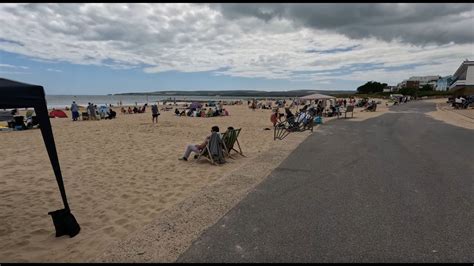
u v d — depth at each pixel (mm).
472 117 23906
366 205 4738
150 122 20969
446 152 9266
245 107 46062
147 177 6793
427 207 4641
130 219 4508
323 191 5449
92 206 5078
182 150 10133
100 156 9156
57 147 10734
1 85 3535
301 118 16156
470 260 3154
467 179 6195
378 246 3445
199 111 27062
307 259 3184
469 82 40219
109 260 3227
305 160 8125
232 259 3189
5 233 4113
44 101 3850
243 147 10547
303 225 4012
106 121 21891
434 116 25547
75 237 3943
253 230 3875
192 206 4738
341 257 3219
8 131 15688
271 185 5832
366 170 7000
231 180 6199
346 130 15547
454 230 3842
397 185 5801
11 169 7621
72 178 6770
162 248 3443
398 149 9828
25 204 5207
